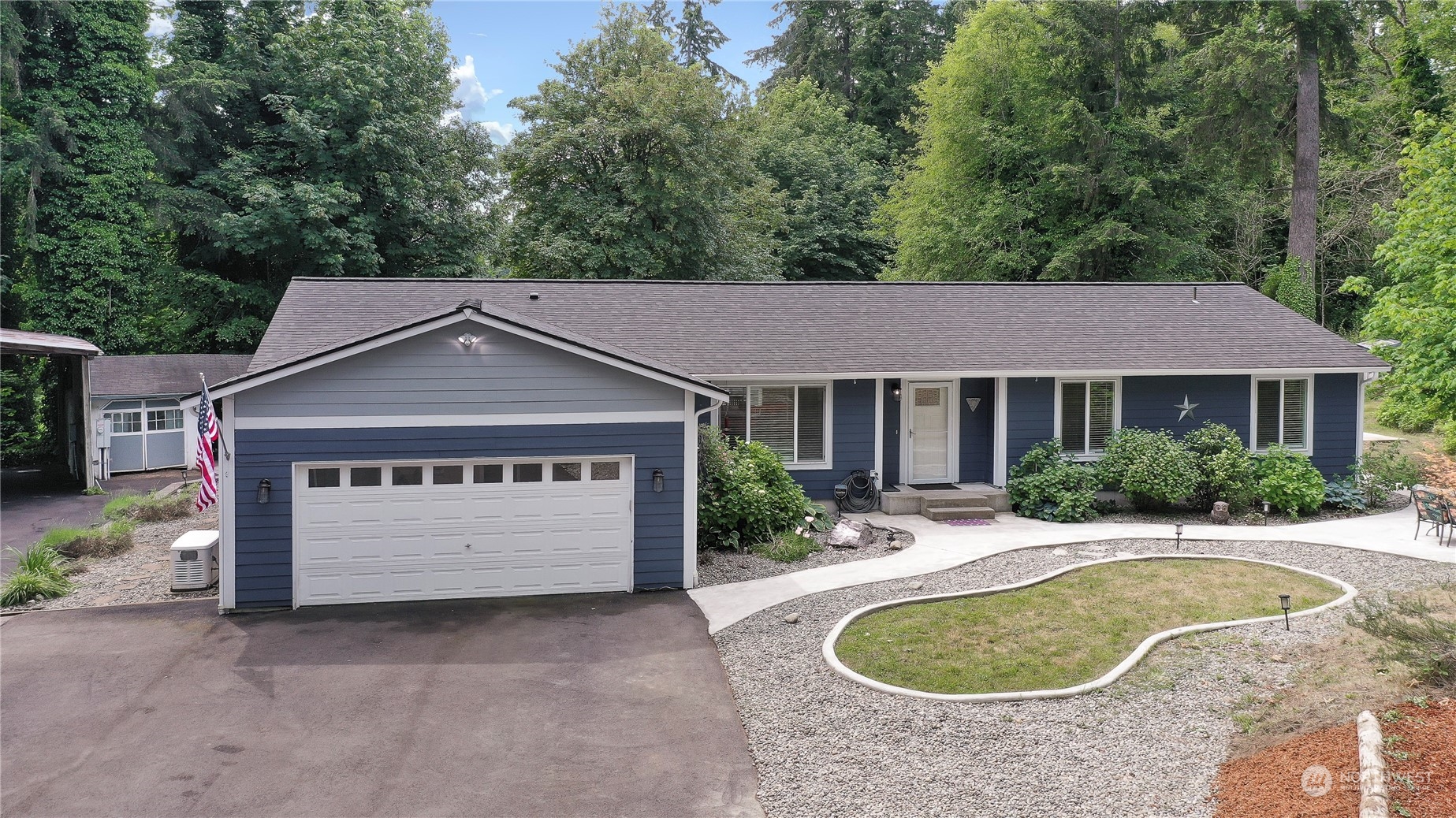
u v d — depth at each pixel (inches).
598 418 476.4
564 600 468.8
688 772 278.4
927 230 1346.0
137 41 1167.6
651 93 1200.8
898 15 1831.9
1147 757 264.8
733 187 1332.4
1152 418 709.3
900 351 685.9
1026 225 1311.5
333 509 456.1
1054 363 676.1
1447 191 709.3
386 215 1253.1
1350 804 208.8
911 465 719.7
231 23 1245.7
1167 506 680.4
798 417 682.2
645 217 1184.8
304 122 1114.7
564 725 314.0
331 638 407.5
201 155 1233.4
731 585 490.3
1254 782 237.5
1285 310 796.6
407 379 456.1
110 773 279.9
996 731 289.7
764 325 718.5
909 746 283.4
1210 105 1188.5
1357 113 1290.6
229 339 1191.6
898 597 448.1
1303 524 628.7
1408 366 729.0
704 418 654.5
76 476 911.7
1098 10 1203.2
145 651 390.0
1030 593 451.2
